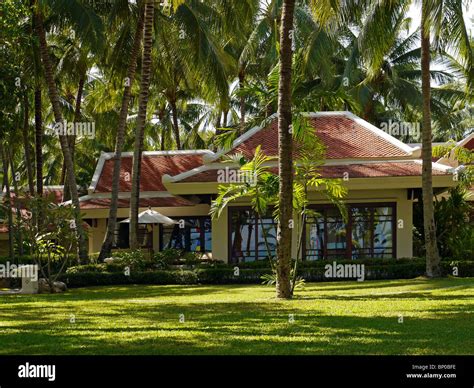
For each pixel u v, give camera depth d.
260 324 11.95
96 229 35.88
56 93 28.25
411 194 28.34
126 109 28.88
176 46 30.41
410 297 16.56
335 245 28.58
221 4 28.45
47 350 9.70
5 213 30.31
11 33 19.52
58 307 15.98
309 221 28.69
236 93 19.05
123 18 28.78
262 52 41.72
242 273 23.81
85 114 46.88
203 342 10.08
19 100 20.77
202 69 29.11
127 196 36.25
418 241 29.31
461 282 20.73
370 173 27.52
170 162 38.53
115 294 20.20
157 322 12.49
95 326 12.09
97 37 27.00
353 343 9.85
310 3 19.86
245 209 28.73
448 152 26.98
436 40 21.52
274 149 29.98
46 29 28.83
